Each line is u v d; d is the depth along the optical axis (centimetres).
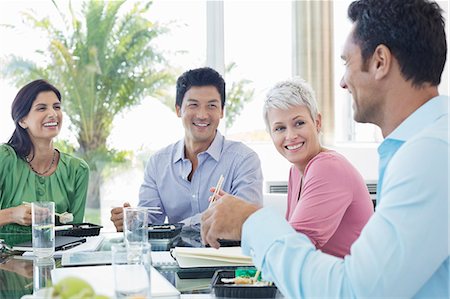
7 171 248
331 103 410
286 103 168
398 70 101
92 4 462
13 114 252
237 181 248
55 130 253
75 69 462
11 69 437
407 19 99
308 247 98
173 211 256
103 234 211
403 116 103
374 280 88
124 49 461
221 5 421
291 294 98
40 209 166
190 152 255
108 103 462
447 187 89
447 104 101
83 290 78
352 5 106
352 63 105
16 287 133
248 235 106
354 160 402
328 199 154
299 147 169
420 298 95
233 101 428
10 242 193
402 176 90
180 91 251
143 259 106
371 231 91
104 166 463
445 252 89
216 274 135
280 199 252
